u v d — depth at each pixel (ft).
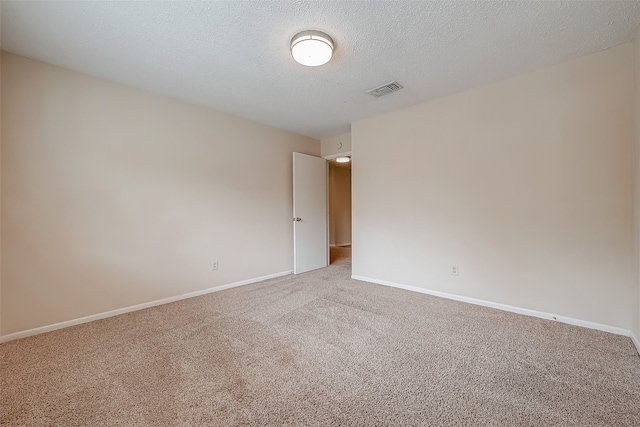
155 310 8.75
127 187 8.61
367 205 12.13
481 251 9.00
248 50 6.79
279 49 6.75
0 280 6.64
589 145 7.16
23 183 6.91
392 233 11.29
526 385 4.96
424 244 10.34
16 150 6.81
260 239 12.51
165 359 5.88
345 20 5.72
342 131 14.05
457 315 8.17
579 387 4.88
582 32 6.17
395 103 10.30
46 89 7.23
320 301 9.52
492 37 6.32
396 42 6.49
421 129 10.33
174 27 5.90
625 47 6.66
